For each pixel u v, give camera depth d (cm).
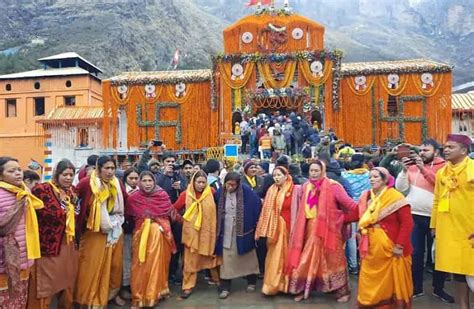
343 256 648
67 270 563
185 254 685
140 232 636
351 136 2534
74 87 3584
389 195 542
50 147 2862
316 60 2506
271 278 657
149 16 9150
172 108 2648
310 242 645
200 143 2609
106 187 613
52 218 551
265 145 1950
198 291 700
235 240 673
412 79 2516
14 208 490
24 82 3638
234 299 657
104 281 609
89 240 610
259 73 2541
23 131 3606
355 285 709
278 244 663
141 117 2652
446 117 2481
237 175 683
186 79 2631
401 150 737
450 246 532
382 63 2684
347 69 2567
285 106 2595
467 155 544
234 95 2545
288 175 690
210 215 679
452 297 631
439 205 547
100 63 6819
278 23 2583
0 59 5878
